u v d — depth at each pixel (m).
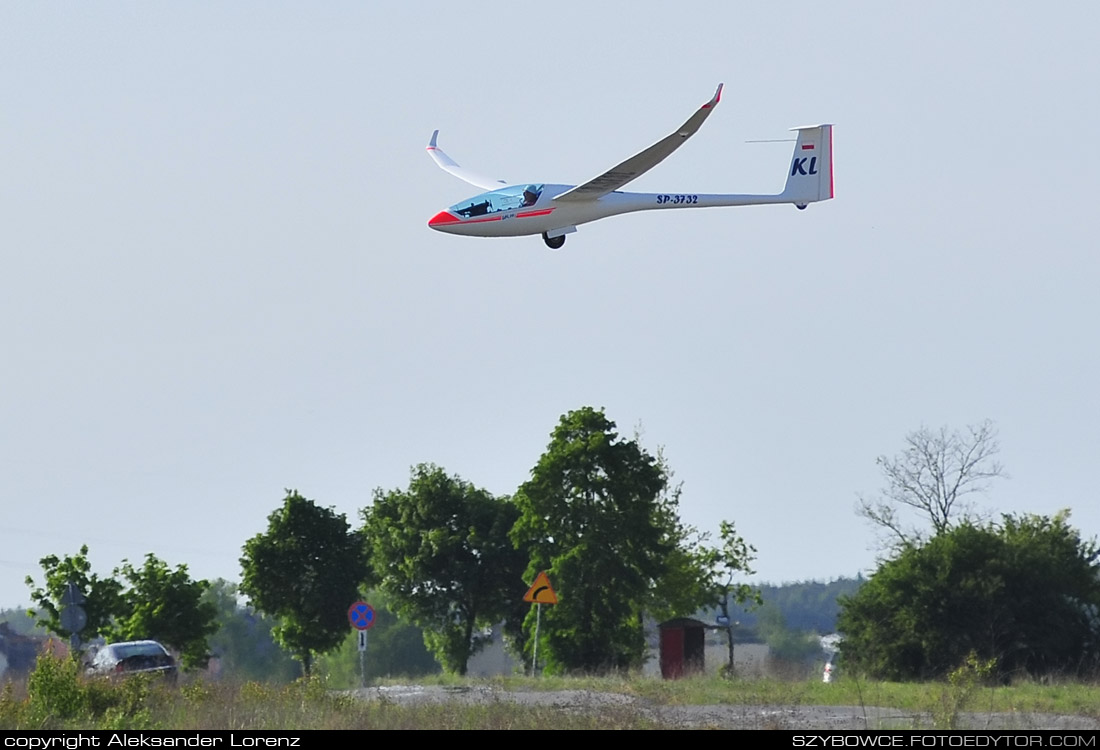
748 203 124.38
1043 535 164.25
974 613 154.88
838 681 113.50
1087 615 160.75
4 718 74.25
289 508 182.62
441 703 88.06
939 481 199.38
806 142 129.38
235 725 70.38
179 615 157.75
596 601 177.50
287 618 182.88
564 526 181.62
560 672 171.38
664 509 197.88
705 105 101.81
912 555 161.25
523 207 109.75
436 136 152.62
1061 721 73.56
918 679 154.38
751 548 199.75
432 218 109.62
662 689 102.56
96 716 78.00
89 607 157.12
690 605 198.88
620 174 108.38
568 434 183.88
